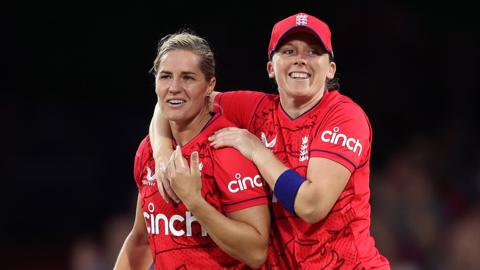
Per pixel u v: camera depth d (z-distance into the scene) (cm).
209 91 1625
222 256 1599
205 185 1581
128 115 4312
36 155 4222
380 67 4250
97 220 4203
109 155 4281
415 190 3459
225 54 4175
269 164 1569
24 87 4275
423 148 3762
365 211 1669
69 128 4281
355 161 1599
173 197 1562
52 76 4288
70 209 4200
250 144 1586
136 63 4306
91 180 4241
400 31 4266
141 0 4262
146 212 1645
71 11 4262
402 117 4219
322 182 1558
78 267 3597
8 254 4066
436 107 4222
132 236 1795
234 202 1570
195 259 1603
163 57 1586
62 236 4153
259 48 4191
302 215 1552
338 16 4244
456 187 3603
